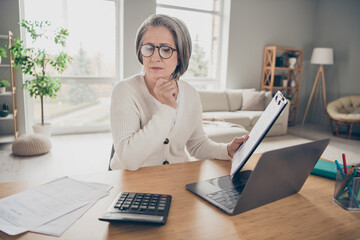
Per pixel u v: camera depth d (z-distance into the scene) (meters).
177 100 1.19
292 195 0.81
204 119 3.88
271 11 5.59
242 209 0.68
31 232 0.57
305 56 6.22
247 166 1.04
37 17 3.92
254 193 0.67
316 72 6.22
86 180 0.85
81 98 4.44
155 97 1.20
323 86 5.80
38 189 0.77
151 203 0.68
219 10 5.29
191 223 0.63
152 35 1.03
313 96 6.32
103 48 4.45
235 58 5.37
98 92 4.54
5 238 0.54
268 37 5.65
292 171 0.72
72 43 4.21
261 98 4.95
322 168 0.98
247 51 5.47
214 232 0.59
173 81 1.18
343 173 0.75
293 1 5.82
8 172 2.64
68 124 4.43
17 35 3.68
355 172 0.75
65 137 4.12
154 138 0.99
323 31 6.06
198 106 1.29
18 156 3.12
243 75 5.52
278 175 0.69
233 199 0.74
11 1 3.59
